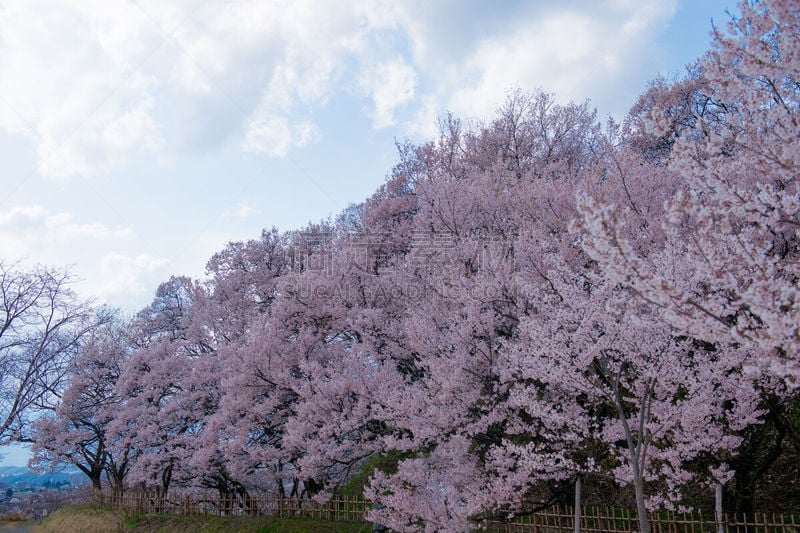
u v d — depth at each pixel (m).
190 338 20.97
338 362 14.95
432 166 19.64
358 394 12.99
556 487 10.52
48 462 22.14
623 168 11.62
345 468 14.99
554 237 11.75
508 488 9.15
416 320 11.65
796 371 4.42
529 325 8.53
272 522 15.22
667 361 7.70
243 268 20.78
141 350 21.52
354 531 13.36
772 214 5.24
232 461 15.96
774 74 5.02
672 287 4.84
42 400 22.50
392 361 13.51
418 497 10.09
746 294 4.53
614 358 8.76
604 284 8.16
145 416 20.09
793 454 11.04
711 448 8.48
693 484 9.97
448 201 14.05
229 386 15.41
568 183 13.16
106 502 22.11
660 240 10.51
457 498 9.80
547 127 19.91
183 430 20.17
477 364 10.79
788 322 4.30
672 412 8.20
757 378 7.91
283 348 15.39
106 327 24.39
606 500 11.02
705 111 16.59
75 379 22.38
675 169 5.57
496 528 10.59
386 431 12.95
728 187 5.33
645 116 5.42
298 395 14.88
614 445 9.11
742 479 9.58
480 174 16.23
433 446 11.87
